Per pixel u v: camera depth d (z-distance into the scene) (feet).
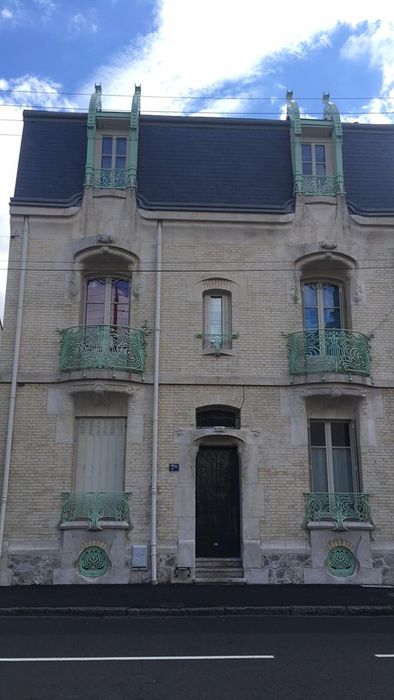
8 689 19.19
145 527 42.47
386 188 51.26
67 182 49.60
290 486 43.78
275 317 46.91
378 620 31.32
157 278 46.75
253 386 45.42
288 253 48.03
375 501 43.78
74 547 41.57
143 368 45.03
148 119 52.65
